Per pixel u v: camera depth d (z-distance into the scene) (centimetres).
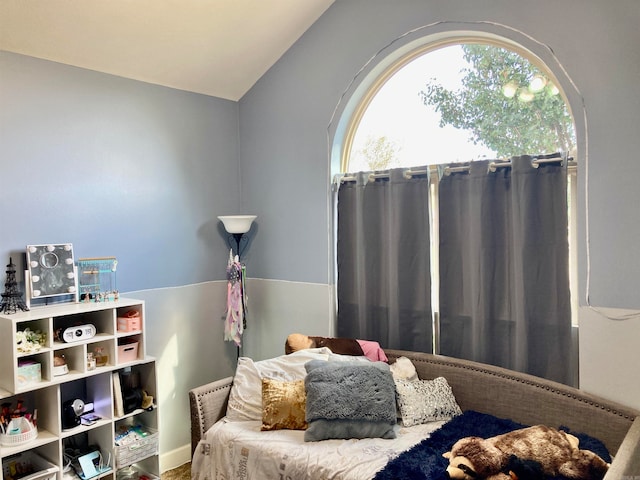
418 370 263
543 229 230
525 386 227
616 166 204
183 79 310
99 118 277
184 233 320
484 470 181
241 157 354
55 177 259
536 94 237
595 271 210
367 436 221
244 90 345
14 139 244
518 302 235
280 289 332
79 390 264
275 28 299
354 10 290
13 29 234
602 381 207
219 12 271
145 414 273
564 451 184
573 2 214
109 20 250
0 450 209
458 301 261
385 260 288
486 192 245
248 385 254
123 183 288
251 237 349
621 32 202
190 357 322
